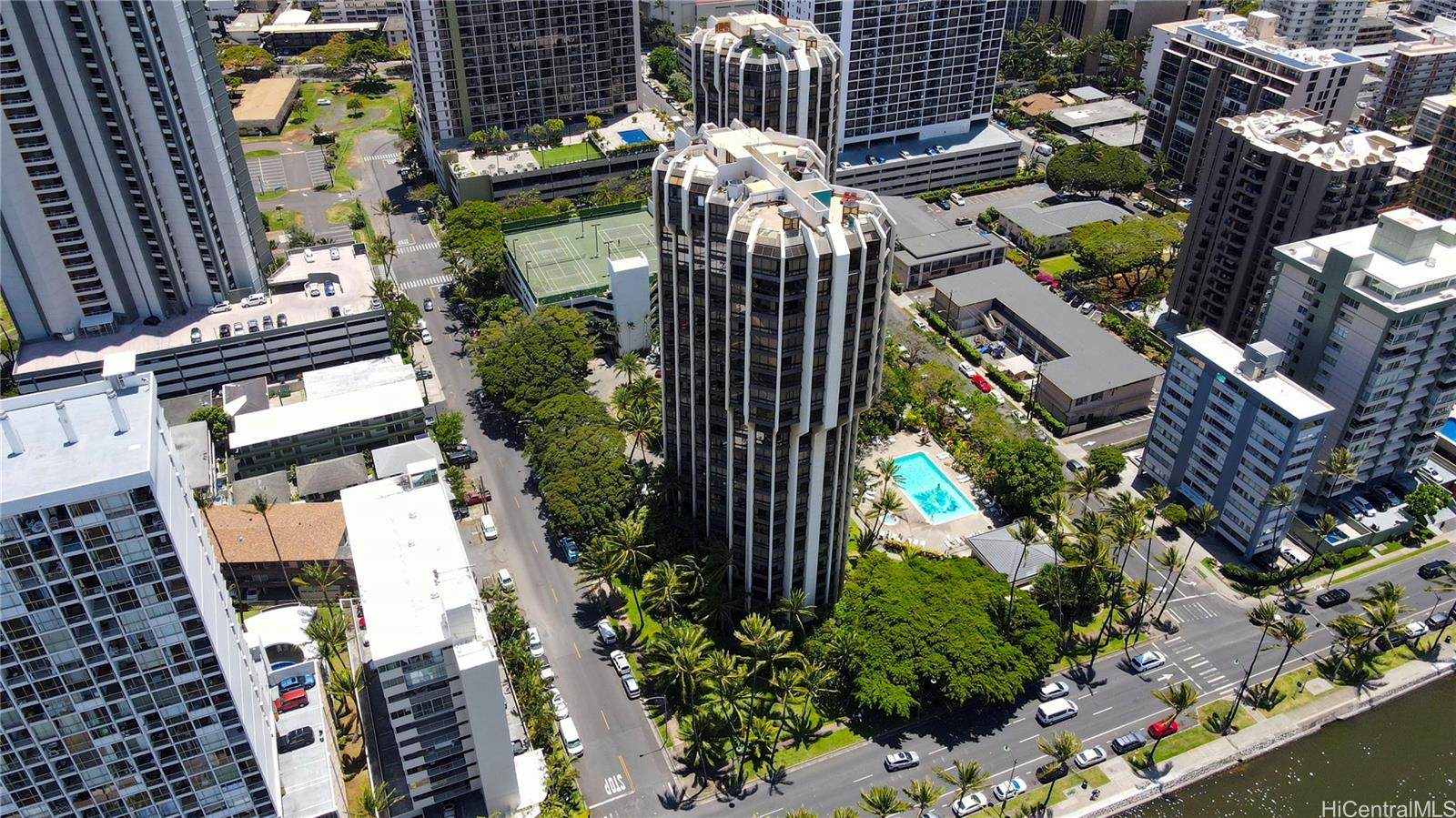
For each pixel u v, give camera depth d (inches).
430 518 6732.3
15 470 4682.6
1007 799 6737.2
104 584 4862.2
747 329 6441.9
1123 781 6919.3
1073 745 6584.6
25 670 4948.3
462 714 6181.1
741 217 6289.4
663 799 6771.7
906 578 7800.2
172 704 5383.9
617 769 6958.7
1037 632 7391.7
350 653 7549.2
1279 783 6993.1
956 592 7632.9
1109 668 7721.5
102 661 5083.7
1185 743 7175.2
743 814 6673.2
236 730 5625.0
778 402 6624.0
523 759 6919.3
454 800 6668.3
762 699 7372.1
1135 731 7234.3
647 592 7682.1
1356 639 7652.6
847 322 6437.0
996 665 7140.8
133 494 4680.1
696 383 7372.1
